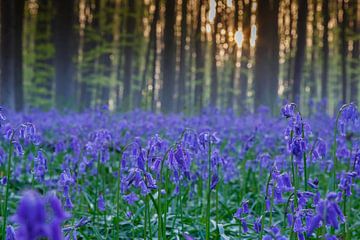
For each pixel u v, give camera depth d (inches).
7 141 315.6
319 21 1451.8
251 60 1534.2
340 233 177.6
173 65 995.9
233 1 1343.5
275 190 135.6
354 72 1455.5
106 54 1166.3
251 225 180.1
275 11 1019.9
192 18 1464.1
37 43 1071.0
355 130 349.7
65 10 930.1
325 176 277.1
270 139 307.1
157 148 152.1
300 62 948.0
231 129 408.2
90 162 221.3
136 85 1396.4
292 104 137.2
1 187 245.6
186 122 367.9
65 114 614.9
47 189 226.1
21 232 53.9
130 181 134.3
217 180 148.4
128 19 1201.4
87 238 159.5
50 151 350.6
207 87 1577.3
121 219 187.2
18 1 886.4
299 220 119.7
